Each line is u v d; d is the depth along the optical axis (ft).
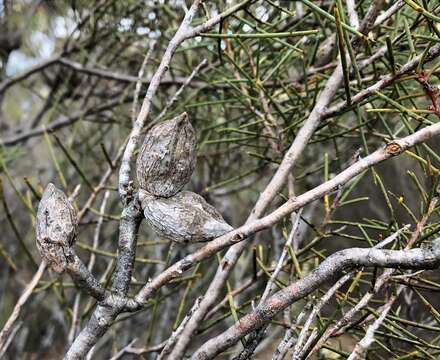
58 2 5.53
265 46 3.33
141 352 2.87
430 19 2.45
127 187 2.38
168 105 2.73
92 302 3.17
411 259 2.29
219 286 2.62
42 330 6.68
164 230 2.31
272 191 2.61
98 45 4.92
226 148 4.75
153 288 2.35
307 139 2.62
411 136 2.37
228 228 2.31
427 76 2.51
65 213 2.28
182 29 2.47
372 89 2.55
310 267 3.16
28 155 7.02
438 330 2.53
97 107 4.91
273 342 4.66
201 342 5.01
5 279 6.23
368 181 4.99
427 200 2.51
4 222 6.63
